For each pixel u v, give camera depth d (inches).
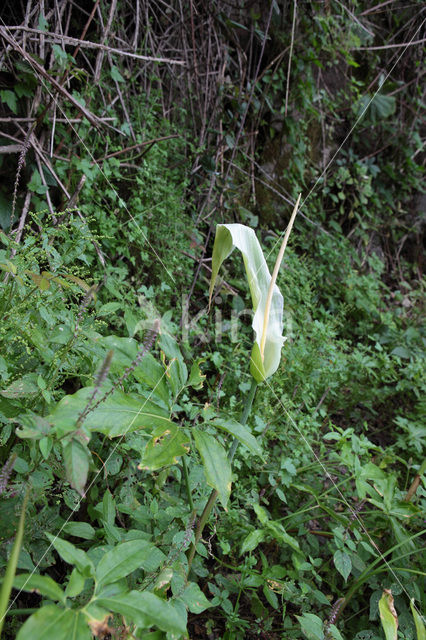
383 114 197.2
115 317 94.6
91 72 131.3
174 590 51.2
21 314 58.9
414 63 211.2
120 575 41.5
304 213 181.3
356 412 129.0
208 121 156.6
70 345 58.2
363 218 207.2
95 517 65.7
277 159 177.9
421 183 220.4
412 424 110.3
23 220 104.8
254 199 169.5
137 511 65.1
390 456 96.6
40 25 111.5
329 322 132.3
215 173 143.7
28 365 63.4
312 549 83.0
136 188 126.1
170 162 142.0
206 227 151.0
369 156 206.8
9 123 112.1
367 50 202.5
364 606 80.6
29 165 107.3
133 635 43.4
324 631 53.5
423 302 186.5
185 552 63.2
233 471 85.1
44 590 38.1
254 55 170.2
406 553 72.3
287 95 163.6
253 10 165.2
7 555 49.7
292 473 78.2
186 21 148.8
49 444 44.1
